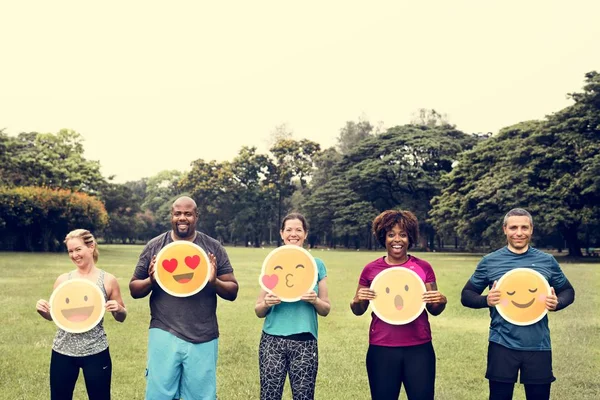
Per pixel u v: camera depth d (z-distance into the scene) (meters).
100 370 4.96
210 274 5.13
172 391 5.10
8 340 9.43
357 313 5.25
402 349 4.85
